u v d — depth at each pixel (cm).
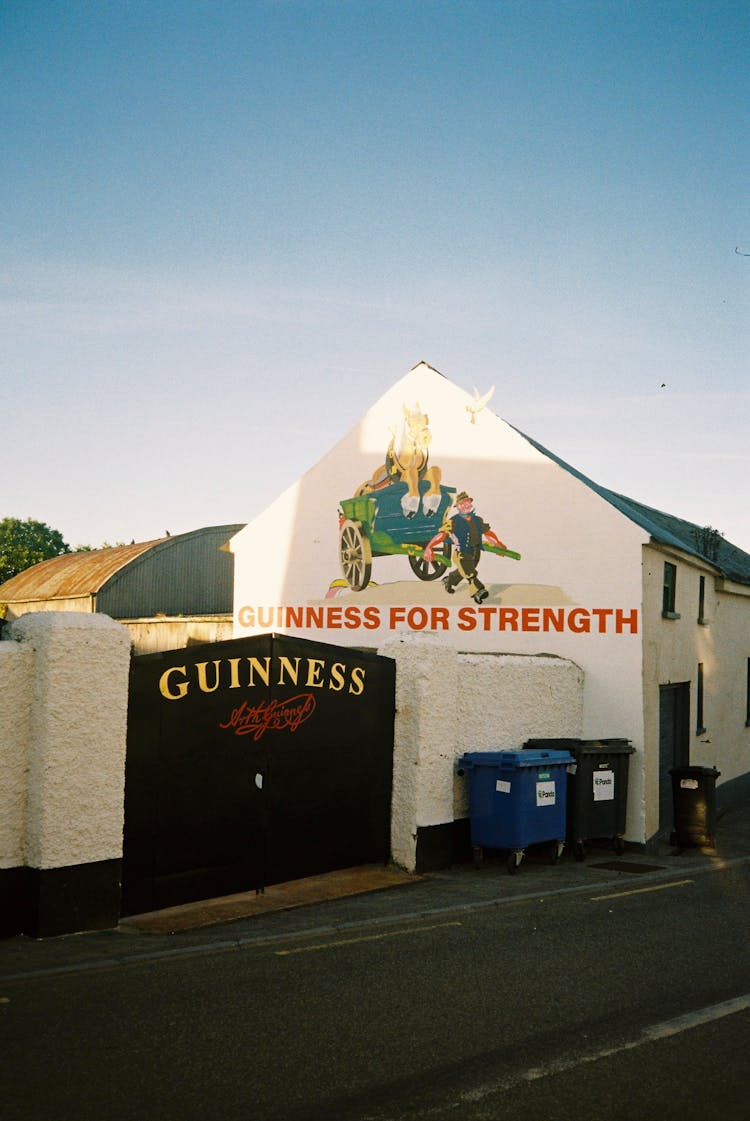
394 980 738
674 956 831
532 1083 546
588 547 1592
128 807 910
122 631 877
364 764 1183
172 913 938
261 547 1925
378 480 1816
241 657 1027
